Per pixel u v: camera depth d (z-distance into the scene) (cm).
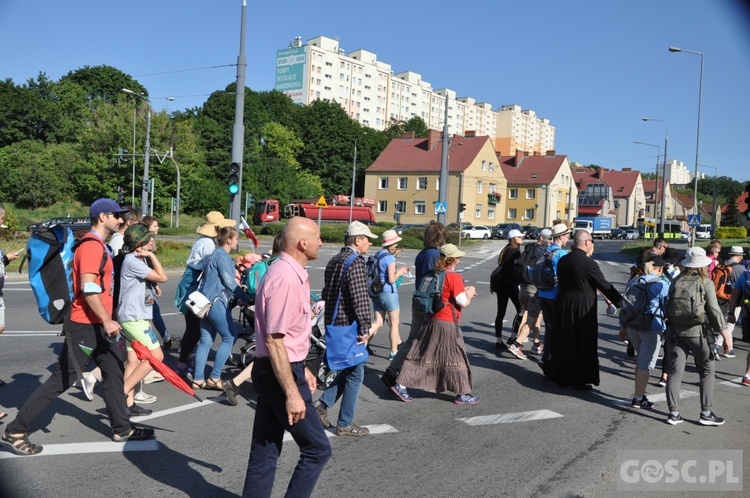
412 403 655
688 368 886
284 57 14275
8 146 6931
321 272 2298
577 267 716
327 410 615
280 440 364
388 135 10662
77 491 415
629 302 661
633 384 770
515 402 668
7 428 470
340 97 14525
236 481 440
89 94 8244
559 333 730
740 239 5897
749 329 865
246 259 768
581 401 680
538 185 8331
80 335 468
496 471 470
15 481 427
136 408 585
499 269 959
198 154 6856
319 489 431
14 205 6269
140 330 568
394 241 831
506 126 18888
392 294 830
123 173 6212
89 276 459
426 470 469
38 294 462
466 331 1143
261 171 7625
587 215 9831
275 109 9162
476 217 7750
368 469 469
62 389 479
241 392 677
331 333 526
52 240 466
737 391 749
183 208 6688
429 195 7606
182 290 713
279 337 339
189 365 771
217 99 8019
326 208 6222
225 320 668
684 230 9262
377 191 7925
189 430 547
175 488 425
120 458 476
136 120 6209
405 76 16725
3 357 793
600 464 491
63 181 6550
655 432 578
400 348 684
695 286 588
